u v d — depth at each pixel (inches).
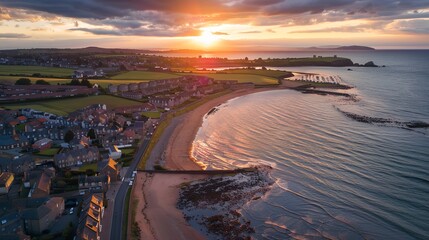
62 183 3993.6
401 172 4306.1
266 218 3449.8
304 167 4598.9
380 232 3139.8
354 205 3602.4
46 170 4128.9
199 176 4456.2
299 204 3686.0
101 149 5201.8
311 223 3329.2
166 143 5753.0
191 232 3240.7
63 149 5029.5
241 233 3211.1
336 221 3341.5
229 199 3841.0
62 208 3422.7
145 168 4658.0
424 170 4333.2
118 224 3201.3
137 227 3240.7
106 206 3511.3
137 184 4183.1
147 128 6412.4
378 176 4224.9
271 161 4872.0
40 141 5251.0
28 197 3479.3
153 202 3791.8
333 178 4234.7
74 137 5600.4
